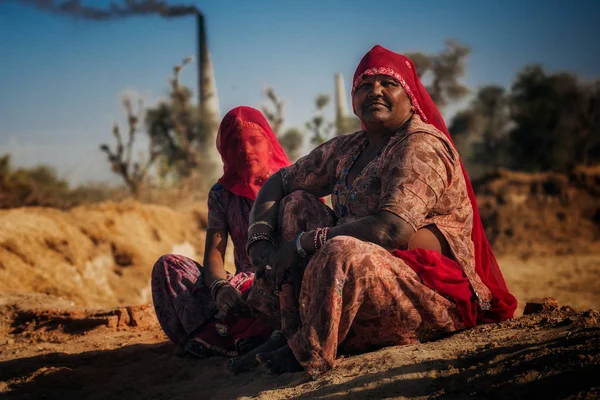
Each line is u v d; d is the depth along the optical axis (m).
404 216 3.50
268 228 4.09
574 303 15.87
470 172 47.78
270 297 3.92
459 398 2.78
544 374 2.73
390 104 3.82
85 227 15.30
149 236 17.91
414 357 3.24
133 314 6.51
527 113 43.00
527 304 4.26
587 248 28.02
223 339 4.61
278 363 3.66
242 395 3.46
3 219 13.32
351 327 3.64
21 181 22.67
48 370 4.53
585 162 40.94
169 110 34.03
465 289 3.68
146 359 4.96
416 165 3.58
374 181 3.75
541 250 28.03
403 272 3.51
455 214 3.78
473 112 49.91
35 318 6.84
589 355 2.76
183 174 33.53
